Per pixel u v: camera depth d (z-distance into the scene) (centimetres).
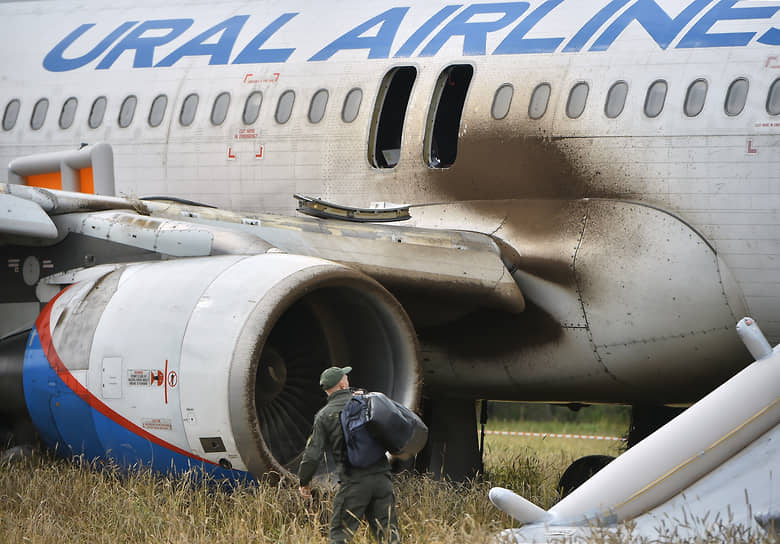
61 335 2778
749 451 2356
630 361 3108
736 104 2983
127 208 3088
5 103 4188
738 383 2402
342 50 3625
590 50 3228
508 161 3250
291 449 2738
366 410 2105
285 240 2952
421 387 2736
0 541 2211
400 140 3584
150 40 4009
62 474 2802
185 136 3775
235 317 2502
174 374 2527
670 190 3023
